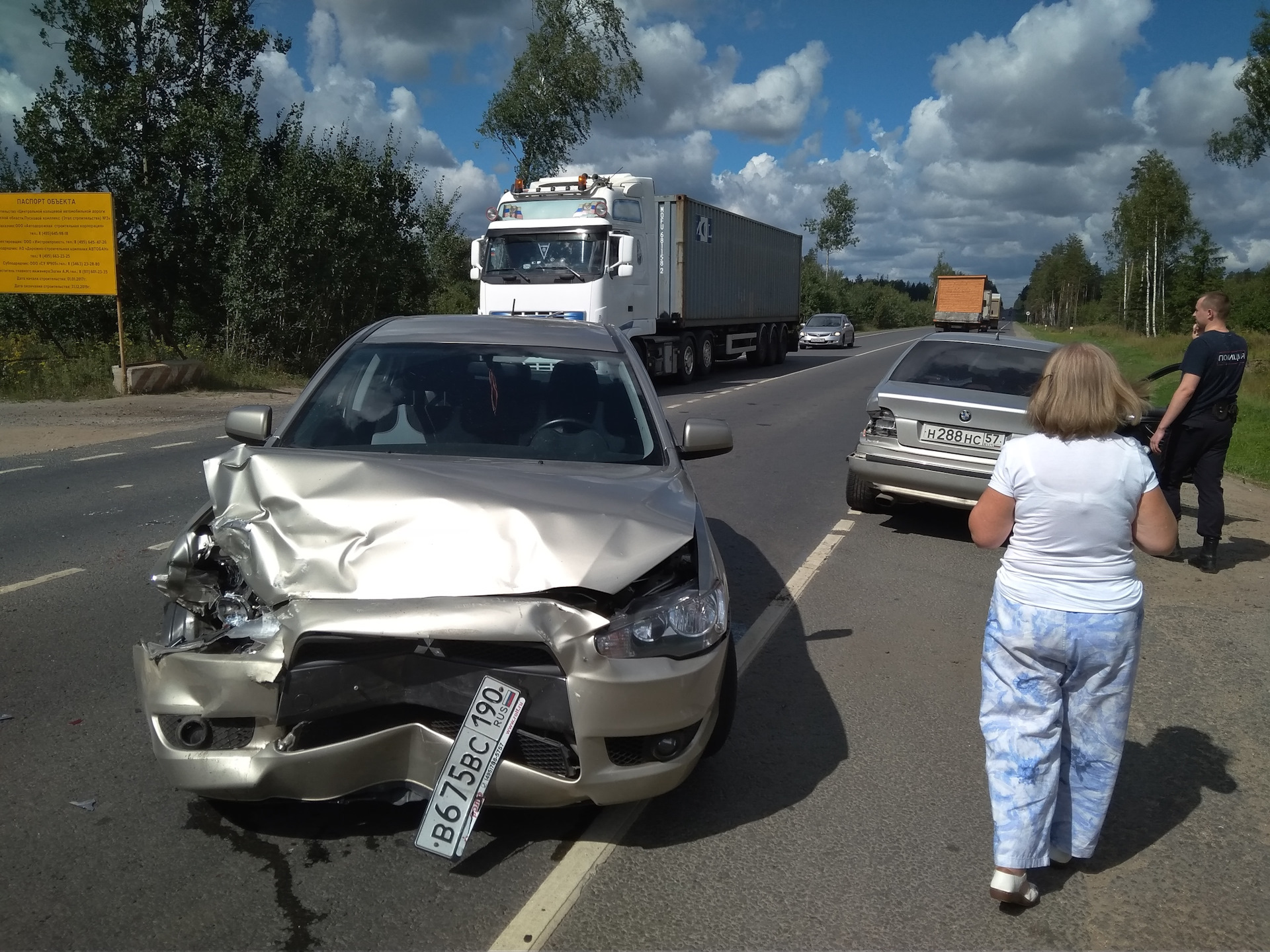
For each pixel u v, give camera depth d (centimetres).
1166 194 6288
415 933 281
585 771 301
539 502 334
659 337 2133
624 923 292
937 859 335
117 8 2020
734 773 394
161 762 310
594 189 1820
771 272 3020
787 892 311
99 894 294
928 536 828
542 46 3788
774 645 552
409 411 433
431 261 3800
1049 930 298
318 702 297
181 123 2083
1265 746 436
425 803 350
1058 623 293
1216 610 643
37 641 504
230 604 335
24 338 2016
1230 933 300
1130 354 4159
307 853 321
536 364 466
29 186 2020
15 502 851
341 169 2300
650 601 319
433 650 297
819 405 1861
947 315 5506
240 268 2114
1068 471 291
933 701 476
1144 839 355
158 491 910
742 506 929
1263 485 1200
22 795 350
